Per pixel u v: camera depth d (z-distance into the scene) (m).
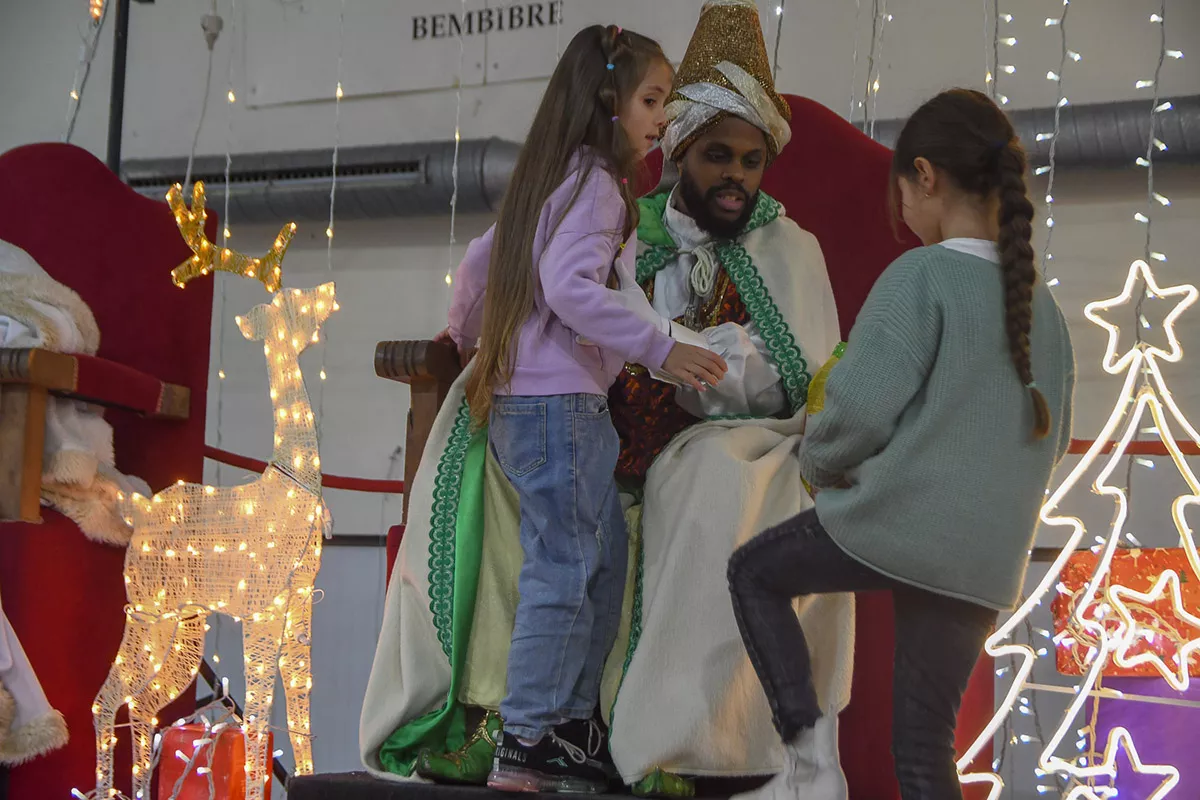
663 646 2.11
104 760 2.62
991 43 4.72
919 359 1.85
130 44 5.73
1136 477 4.26
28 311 3.05
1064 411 1.97
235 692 4.88
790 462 2.29
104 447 3.16
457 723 2.26
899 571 1.83
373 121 5.43
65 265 3.33
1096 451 2.54
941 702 1.86
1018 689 2.39
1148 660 2.45
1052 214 4.59
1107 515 4.27
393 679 2.26
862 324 1.90
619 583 2.18
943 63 4.77
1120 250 4.50
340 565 4.90
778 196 2.92
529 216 2.16
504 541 2.27
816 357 2.50
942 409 1.85
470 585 2.22
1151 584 2.93
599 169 2.16
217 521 2.66
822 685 2.13
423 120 5.37
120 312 3.40
